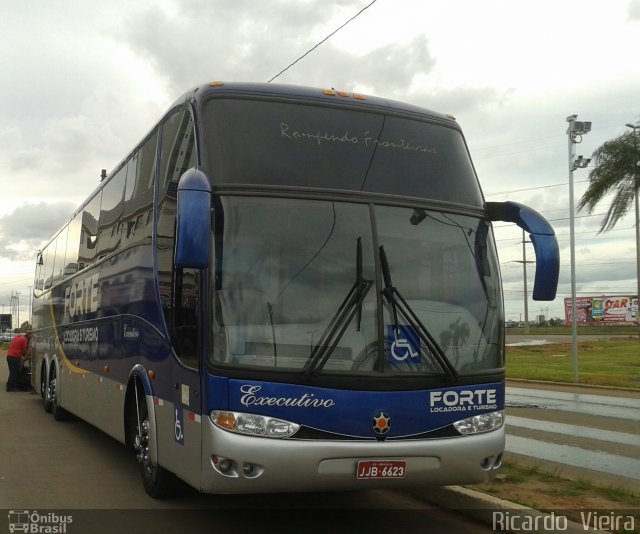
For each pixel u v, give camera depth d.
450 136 6.95
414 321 5.89
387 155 6.49
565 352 36.88
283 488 5.41
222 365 5.47
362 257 5.92
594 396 17.70
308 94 6.64
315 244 5.87
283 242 5.82
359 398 5.56
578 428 12.24
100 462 9.22
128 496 7.38
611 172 26.89
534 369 25.41
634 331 71.50
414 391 5.71
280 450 5.35
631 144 26.59
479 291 6.30
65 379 12.46
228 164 6.00
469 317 6.16
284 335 5.59
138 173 8.43
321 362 5.54
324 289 5.76
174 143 6.99
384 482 5.57
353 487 5.53
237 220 5.79
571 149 22.56
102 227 10.22
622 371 24.64
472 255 6.38
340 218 6.00
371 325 5.76
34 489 7.66
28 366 19.11
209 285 5.63
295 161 6.18
